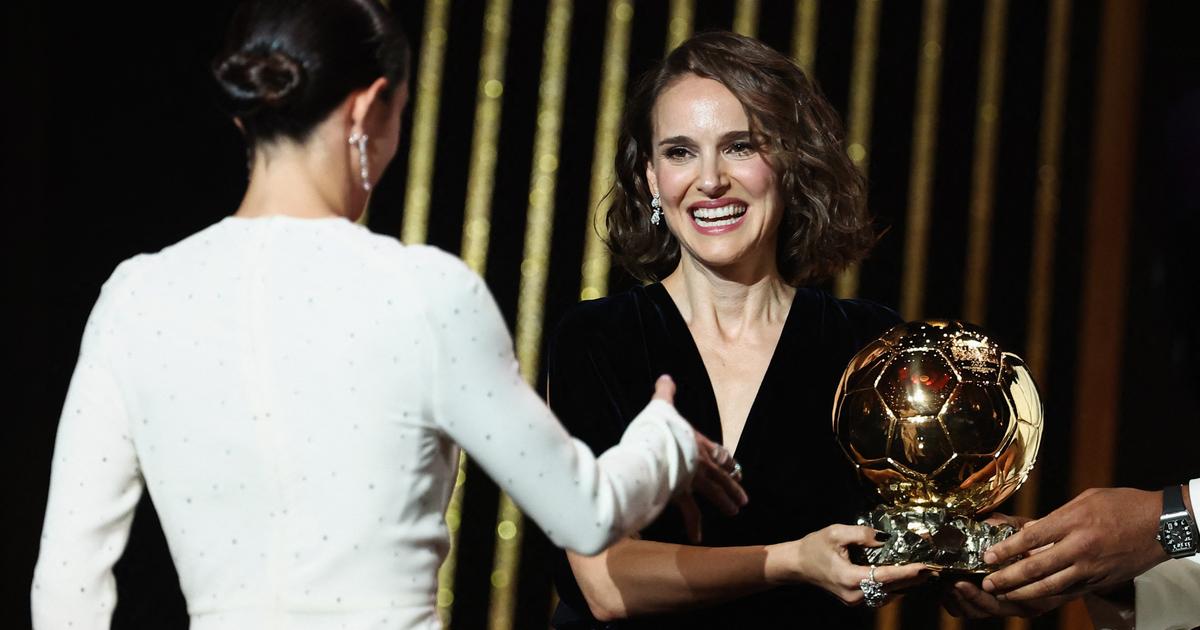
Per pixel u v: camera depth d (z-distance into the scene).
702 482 5.51
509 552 13.89
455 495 13.91
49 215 13.21
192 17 13.28
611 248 7.40
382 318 4.69
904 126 14.19
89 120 13.22
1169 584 6.47
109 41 13.23
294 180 4.93
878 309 7.02
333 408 4.66
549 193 14.02
